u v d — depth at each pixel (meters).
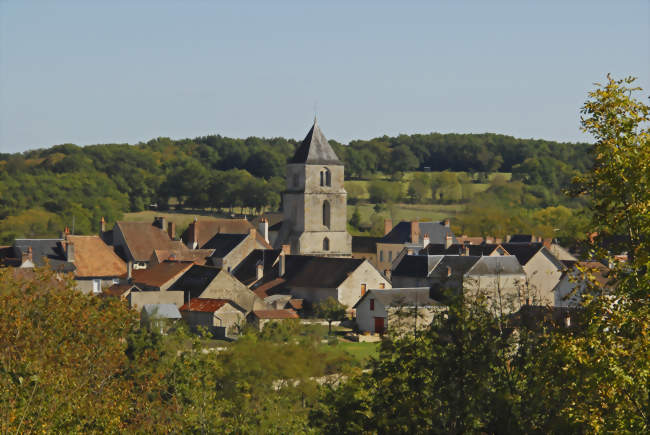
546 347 33.28
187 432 46.16
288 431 52.31
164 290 123.06
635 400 31.19
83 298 43.97
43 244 136.50
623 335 32.25
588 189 34.72
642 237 33.72
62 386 36.72
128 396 44.09
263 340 65.69
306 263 138.75
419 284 139.12
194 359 50.91
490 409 32.34
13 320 40.00
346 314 123.88
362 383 40.75
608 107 33.25
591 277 33.44
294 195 165.38
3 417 33.38
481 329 33.97
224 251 161.50
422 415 33.28
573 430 31.97
